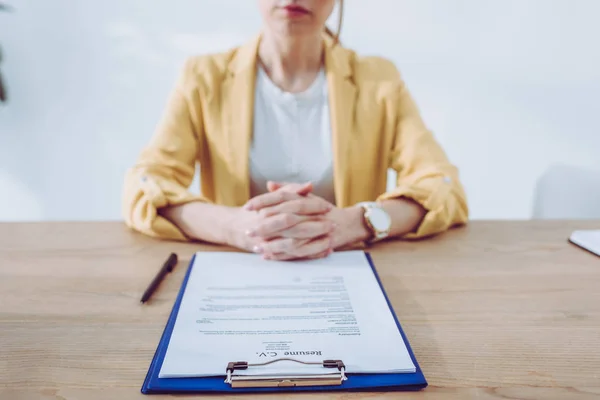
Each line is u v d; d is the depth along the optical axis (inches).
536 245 26.0
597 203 44.2
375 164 38.4
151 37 62.9
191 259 23.7
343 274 21.4
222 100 36.7
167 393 13.4
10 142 67.8
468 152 64.8
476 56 60.1
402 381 13.7
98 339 16.3
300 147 37.8
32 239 26.5
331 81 37.0
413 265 23.3
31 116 66.4
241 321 17.1
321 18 32.7
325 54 38.2
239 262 22.9
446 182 29.9
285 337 15.9
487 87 61.3
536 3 56.5
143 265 23.0
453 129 63.9
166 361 14.5
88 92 65.4
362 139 37.1
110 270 22.4
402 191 28.2
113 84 65.1
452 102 62.6
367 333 16.2
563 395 13.3
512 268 22.8
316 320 17.1
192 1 60.9
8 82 64.2
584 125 61.1
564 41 57.6
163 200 27.5
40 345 15.8
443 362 14.9
